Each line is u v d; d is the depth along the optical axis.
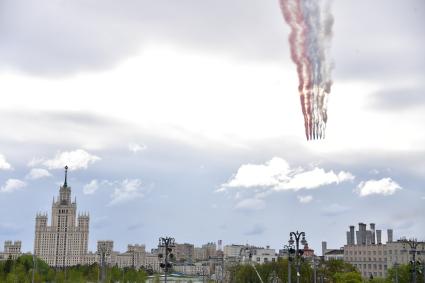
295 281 165.62
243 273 194.50
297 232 83.88
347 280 158.00
